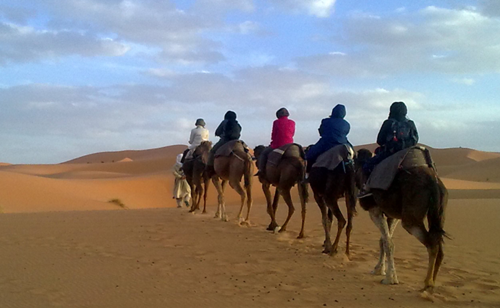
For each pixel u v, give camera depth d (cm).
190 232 1510
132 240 1377
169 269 1036
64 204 4088
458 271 1052
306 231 1583
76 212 2256
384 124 950
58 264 1081
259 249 1259
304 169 1409
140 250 1238
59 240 1381
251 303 803
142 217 1897
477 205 2362
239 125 1752
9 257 1155
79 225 1678
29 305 791
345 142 1205
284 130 1502
